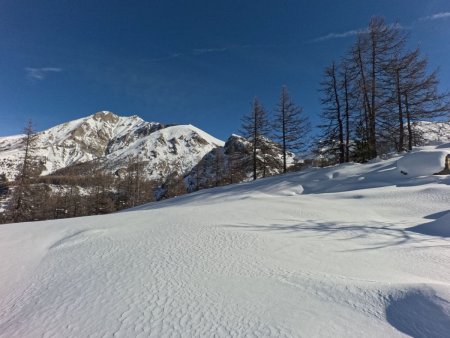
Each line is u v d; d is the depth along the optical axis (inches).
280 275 189.3
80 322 146.4
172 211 421.4
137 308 154.9
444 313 128.7
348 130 967.6
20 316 158.9
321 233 309.1
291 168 1368.1
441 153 634.8
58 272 214.4
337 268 205.5
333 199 520.7
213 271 199.8
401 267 212.4
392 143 998.4
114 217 404.5
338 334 126.3
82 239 289.6
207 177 2124.8
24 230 361.4
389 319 134.0
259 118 1179.9
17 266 236.2
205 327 135.0
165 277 191.9
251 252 239.1
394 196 493.4
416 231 326.3
